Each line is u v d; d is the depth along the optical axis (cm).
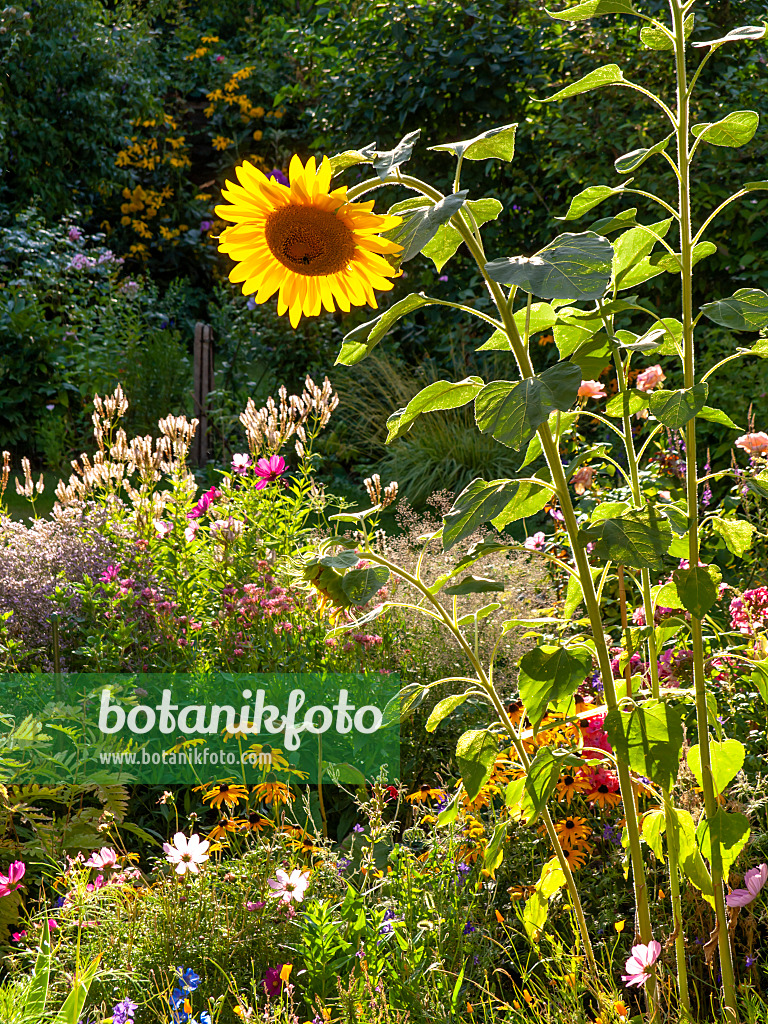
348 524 543
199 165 1205
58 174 984
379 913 206
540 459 606
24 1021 171
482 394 147
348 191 155
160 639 341
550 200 687
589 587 165
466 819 241
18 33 918
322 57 861
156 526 362
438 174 741
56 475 684
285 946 210
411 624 339
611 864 239
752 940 205
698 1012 197
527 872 245
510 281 133
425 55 713
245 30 1333
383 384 723
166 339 806
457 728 308
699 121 597
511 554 403
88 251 927
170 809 298
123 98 1060
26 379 738
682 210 167
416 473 621
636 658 256
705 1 652
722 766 172
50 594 346
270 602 320
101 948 213
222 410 715
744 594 275
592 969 188
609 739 164
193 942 215
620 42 659
